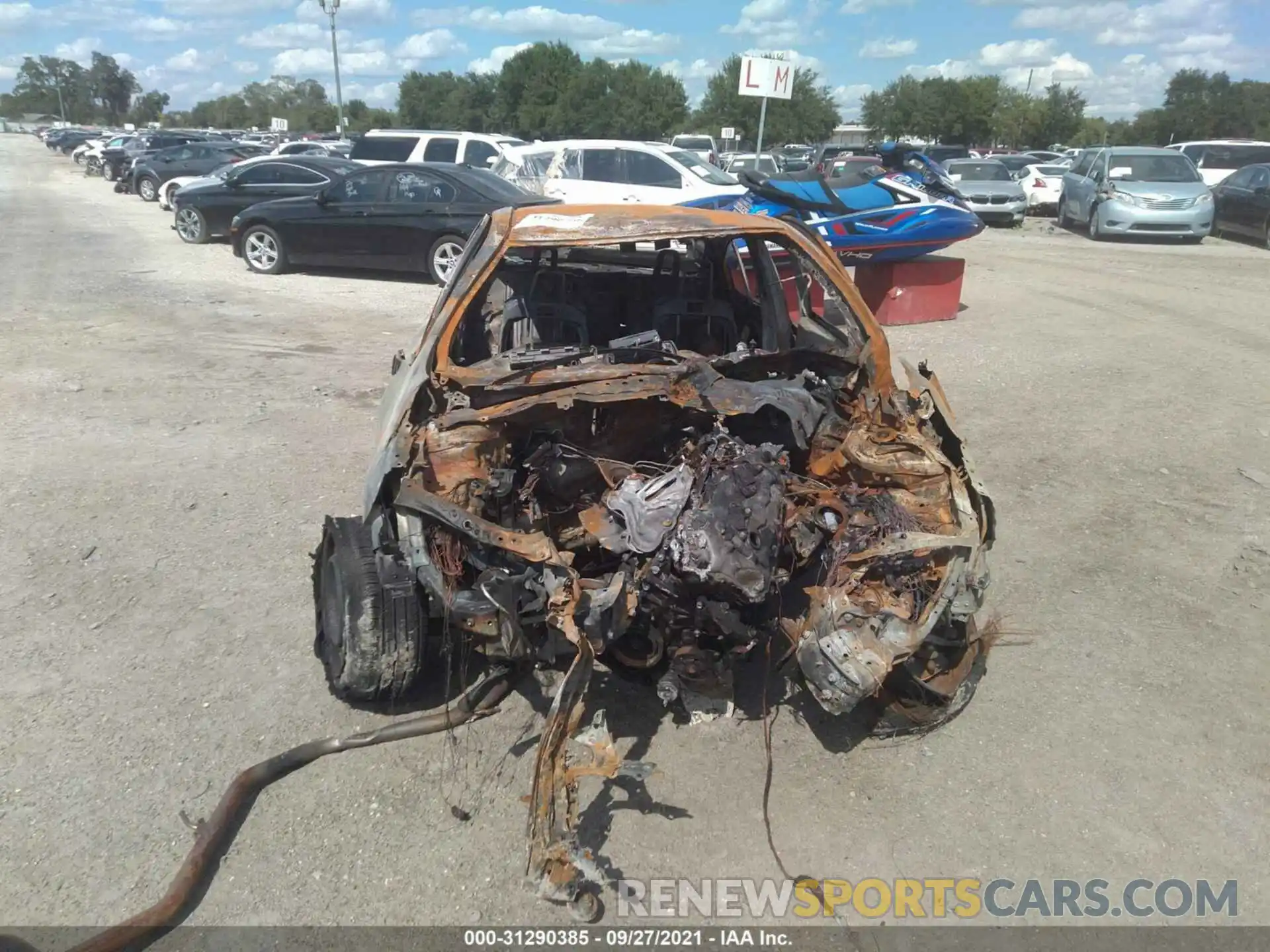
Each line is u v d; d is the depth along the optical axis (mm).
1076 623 4227
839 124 53906
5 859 2861
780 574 3271
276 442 6430
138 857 2883
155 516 5234
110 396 7430
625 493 3270
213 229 16172
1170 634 4137
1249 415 7027
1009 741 3451
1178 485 5762
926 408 3641
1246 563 4766
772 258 4402
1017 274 13828
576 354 3836
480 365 3707
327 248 13141
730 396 3438
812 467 3631
